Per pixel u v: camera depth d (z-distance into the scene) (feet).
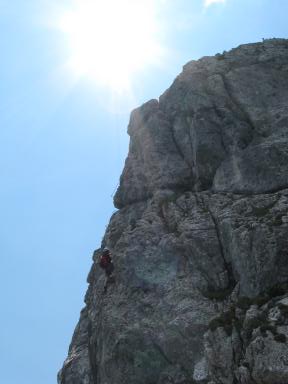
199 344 96.37
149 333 101.71
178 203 116.47
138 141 135.74
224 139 120.26
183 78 135.64
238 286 98.99
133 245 114.11
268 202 104.63
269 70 131.13
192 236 107.24
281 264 94.68
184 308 101.24
